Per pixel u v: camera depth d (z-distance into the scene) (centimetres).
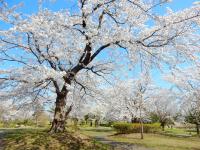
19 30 1151
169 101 3644
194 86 2281
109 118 3322
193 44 1264
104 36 1194
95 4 1264
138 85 2569
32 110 1457
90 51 1314
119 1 1257
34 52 1296
